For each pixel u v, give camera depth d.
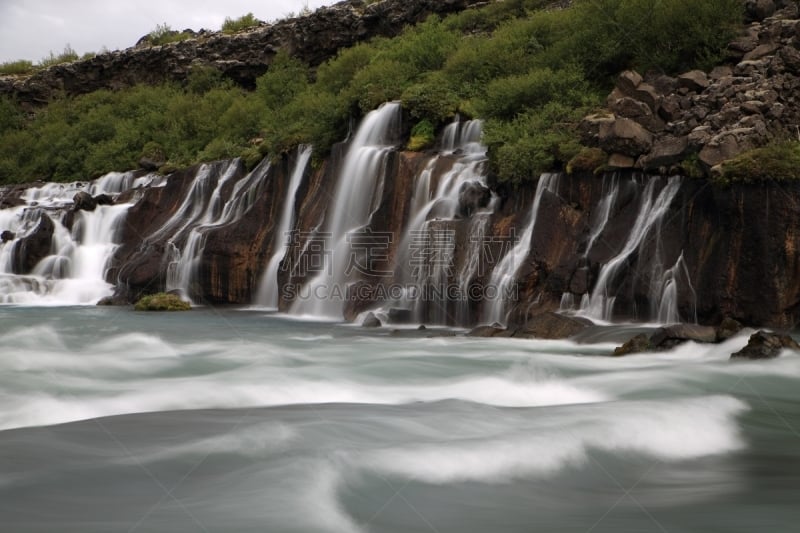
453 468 7.69
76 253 35.28
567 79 26.19
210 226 31.83
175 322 23.73
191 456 7.71
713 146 18.23
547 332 17.98
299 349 16.42
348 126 29.45
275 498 6.57
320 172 28.86
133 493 6.71
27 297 32.66
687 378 12.52
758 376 12.60
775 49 21.62
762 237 17.19
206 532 5.88
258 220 30.44
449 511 6.70
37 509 6.37
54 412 9.96
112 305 30.91
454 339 18.08
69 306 30.64
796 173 16.97
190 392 11.30
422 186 24.45
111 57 62.28
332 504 6.62
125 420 9.23
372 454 7.95
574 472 7.85
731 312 17.52
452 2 45.19
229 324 23.12
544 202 21.06
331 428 8.80
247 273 29.94
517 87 26.20
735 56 22.78
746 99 19.50
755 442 9.12
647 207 19.48
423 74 32.31
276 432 8.56
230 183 33.16
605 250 19.73
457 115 27.28
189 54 58.44
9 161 54.09
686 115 20.28
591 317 19.27
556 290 19.94
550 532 6.27
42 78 64.69
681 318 18.20
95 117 53.66
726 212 17.69
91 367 13.62
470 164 24.00
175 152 44.75
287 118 40.34
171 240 32.16
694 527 6.41
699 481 7.68
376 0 51.56
